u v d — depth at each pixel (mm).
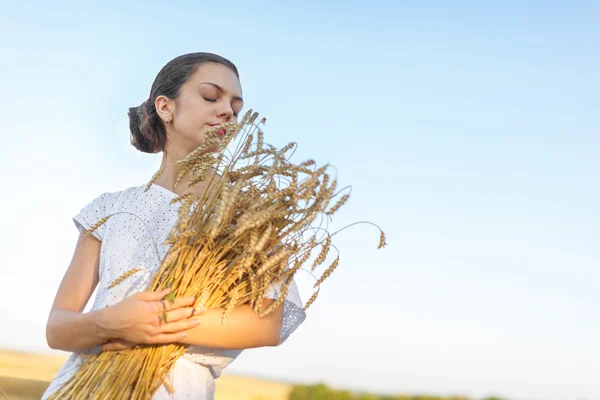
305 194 1539
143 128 2098
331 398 10164
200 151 1655
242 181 1642
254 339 1690
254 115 1714
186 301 1599
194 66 2037
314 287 1658
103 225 1921
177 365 1687
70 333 1656
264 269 1515
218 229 1604
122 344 1628
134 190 1973
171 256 1635
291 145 1653
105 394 1580
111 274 1812
